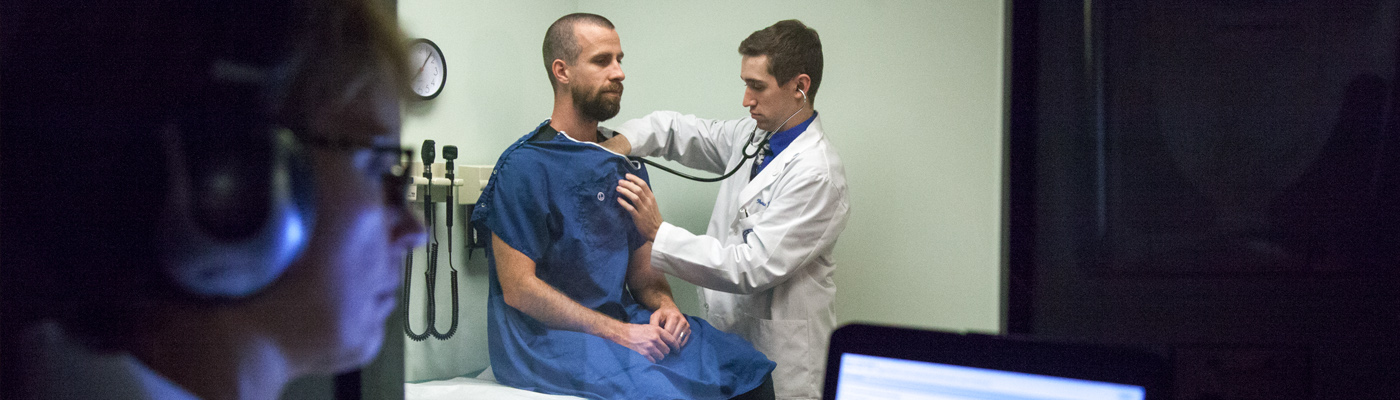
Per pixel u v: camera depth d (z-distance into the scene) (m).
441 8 1.61
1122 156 0.79
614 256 1.63
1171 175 0.77
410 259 1.52
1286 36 0.70
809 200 1.68
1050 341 0.54
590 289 1.60
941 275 1.87
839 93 1.90
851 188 1.91
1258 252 0.73
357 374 0.59
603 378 1.51
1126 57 0.77
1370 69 0.67
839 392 0.58
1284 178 0.72
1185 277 0.76
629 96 2.00
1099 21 0.79
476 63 1.71
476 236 1.68
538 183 1.61
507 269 1.58
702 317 1.89
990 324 1.86
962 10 1.82
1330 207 0.70
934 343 0.56
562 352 1.54
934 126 1.85
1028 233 0.89
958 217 1.85
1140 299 0.79
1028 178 0.89
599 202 1.64
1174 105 0.75
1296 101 0.70
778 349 1.75
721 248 1.67
